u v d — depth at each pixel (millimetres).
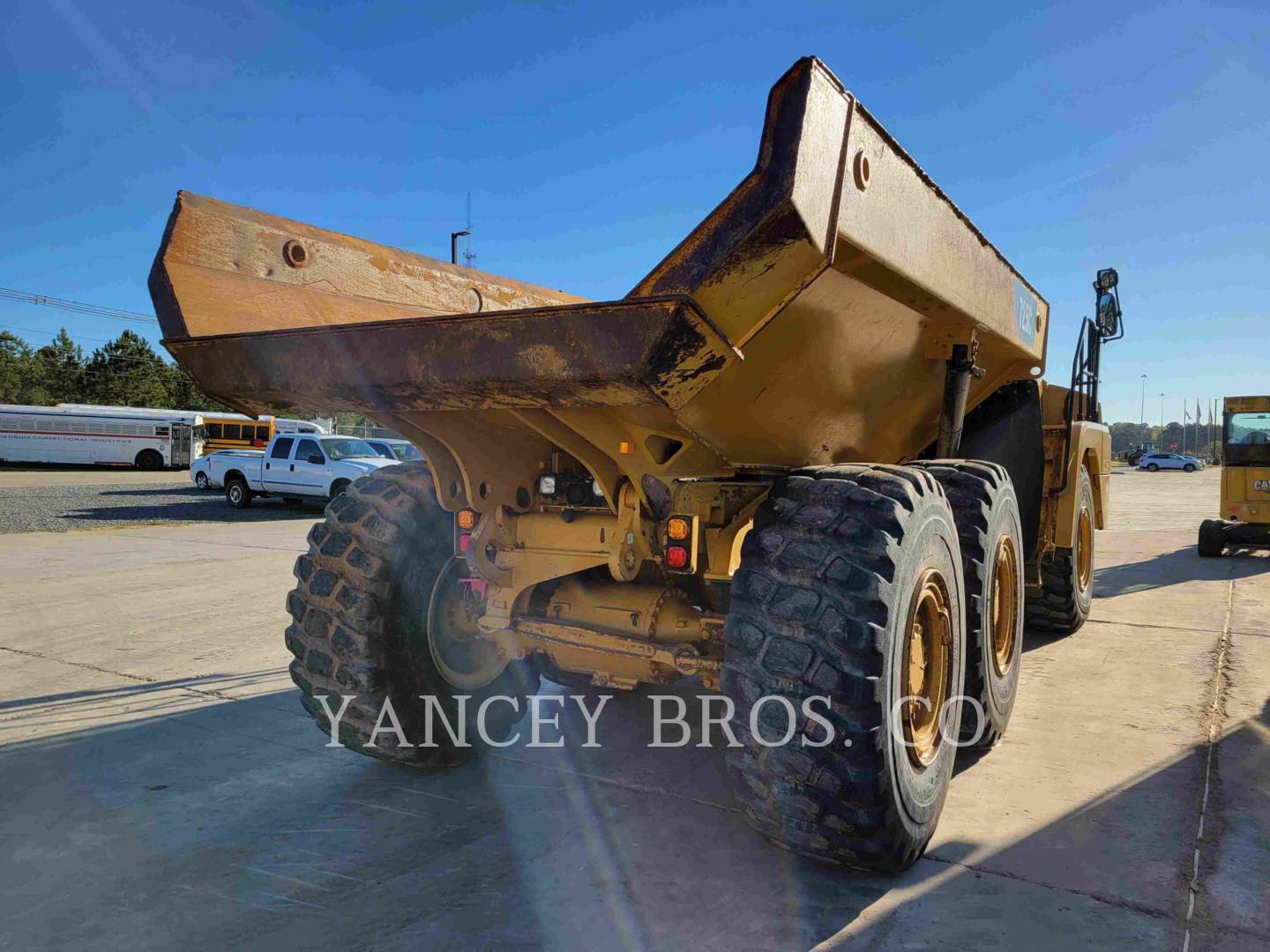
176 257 3057
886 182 2506
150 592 8570
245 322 3250
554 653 3645
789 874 2799
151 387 78375
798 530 2631
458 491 3469
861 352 3150
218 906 2646
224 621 7164
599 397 2502
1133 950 2344
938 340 3566
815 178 2084
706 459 3170
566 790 3531
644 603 3414
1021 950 2350
